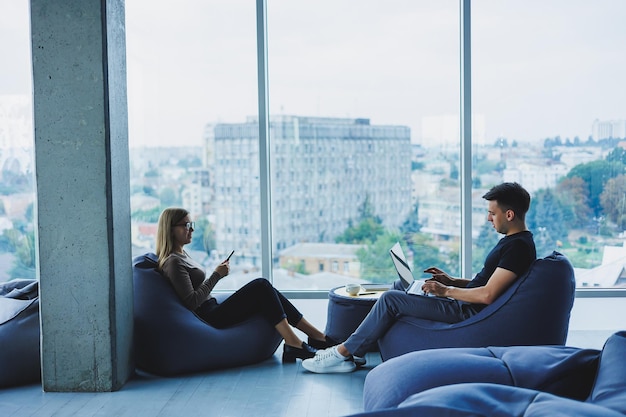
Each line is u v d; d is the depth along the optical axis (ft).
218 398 13.53
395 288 16.94
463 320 13.97
